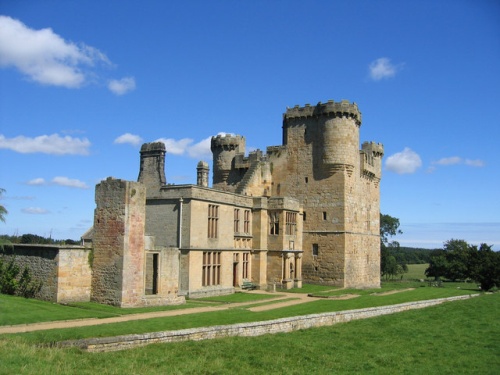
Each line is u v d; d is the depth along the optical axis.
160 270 40.44
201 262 48.44
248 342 27.94
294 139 68.44
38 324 28.47
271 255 58.56
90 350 23.52
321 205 65.50
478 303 48.25
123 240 37.34
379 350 28.88
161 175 53.94
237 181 73.00
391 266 116.50
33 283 38.56
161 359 23.09
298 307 41.12
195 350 25.14
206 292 48.53
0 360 19.58
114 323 28.98
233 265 55.53
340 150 64.69
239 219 56.09
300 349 27.55
